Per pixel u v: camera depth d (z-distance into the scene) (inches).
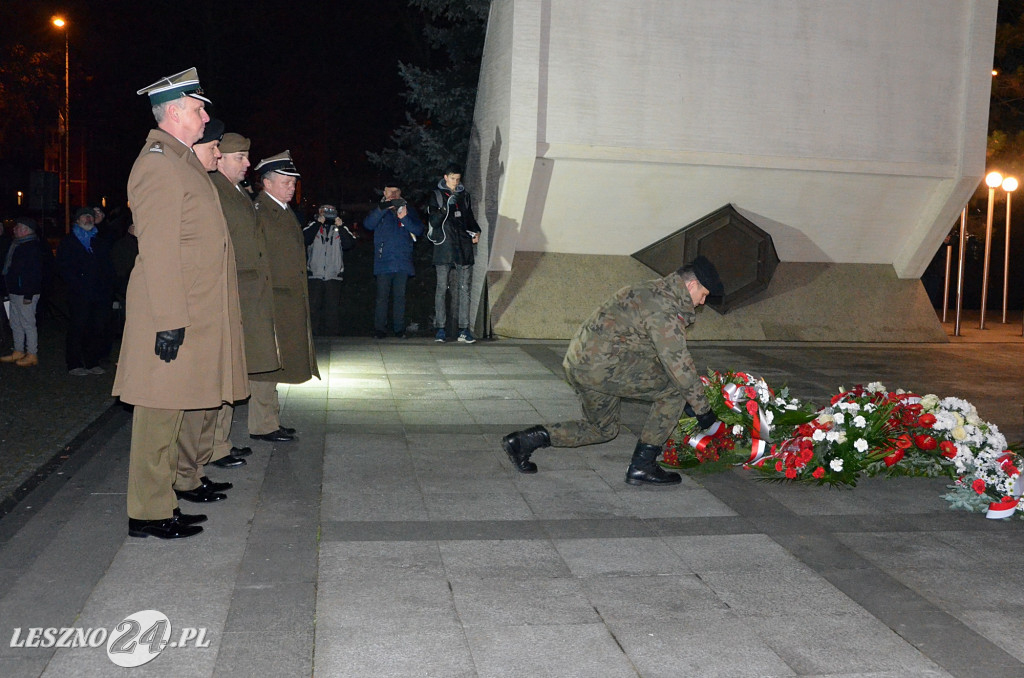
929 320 565.6
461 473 242.8
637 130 489.1
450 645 143.8
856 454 235.8
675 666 138.8
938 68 521.3
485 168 539.8
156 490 187.3
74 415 309.1
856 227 551.2
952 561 185.3
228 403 195.0
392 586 165.9
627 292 220.8
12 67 978.1
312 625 149.6
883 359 477.4
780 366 447.2
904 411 243.6
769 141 505.0
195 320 184.1
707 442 247.4
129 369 182.1
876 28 510.9
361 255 551.5
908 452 244.8
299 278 271.0
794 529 203.3
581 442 239.1
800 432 242.1
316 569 173.0
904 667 140.1
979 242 852.0
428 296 545.0
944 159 529.0
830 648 145.8
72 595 159.6
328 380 376.5
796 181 518.9
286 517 202.7
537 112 474.3
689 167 499.8
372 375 390.9
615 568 177.6
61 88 1049.5
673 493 229.0
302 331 271.9
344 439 275.7
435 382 377.4
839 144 514.0
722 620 155.2
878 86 515.2
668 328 213.6
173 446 191.8
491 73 531.2
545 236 524.4
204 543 185.3
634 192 508.4
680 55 489.7
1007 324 677.9
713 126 497.4
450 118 620.4
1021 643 149.3
